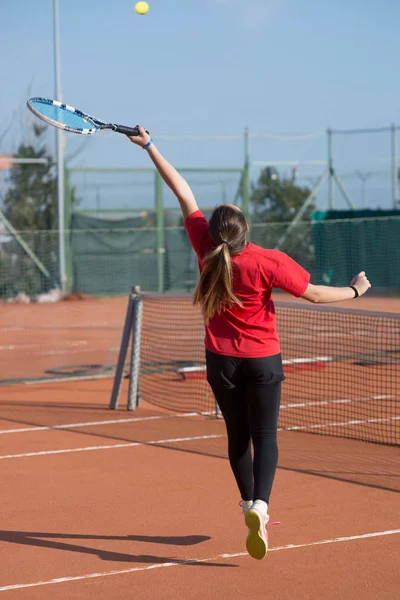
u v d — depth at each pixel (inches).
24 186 1927.9
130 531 352.8
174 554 323.0
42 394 723.4
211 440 533.3
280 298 1683.1
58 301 1804.9
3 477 446.9
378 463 463.5
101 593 284.4
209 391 715.4
